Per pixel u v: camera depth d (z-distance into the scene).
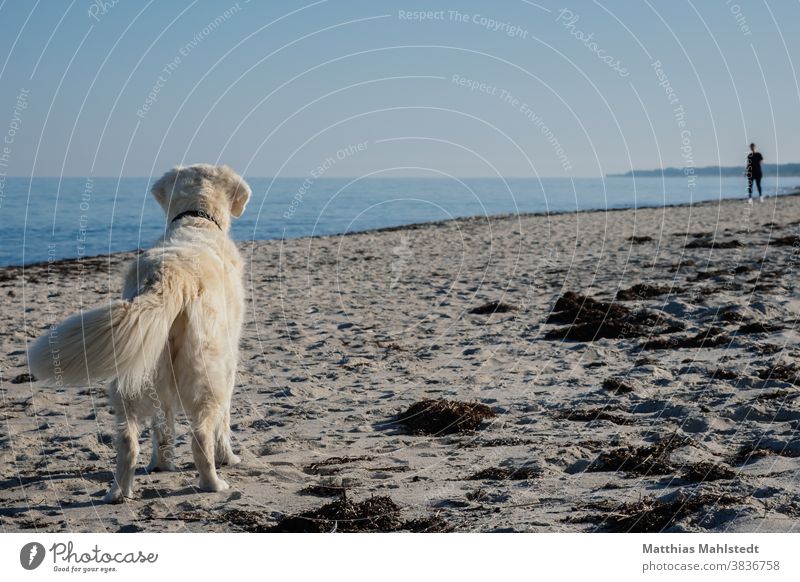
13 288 16.44
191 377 4.99
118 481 4.96
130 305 4.64
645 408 6.76
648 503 4.46
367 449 6.07
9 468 5.75
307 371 8.85
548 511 4.50
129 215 42.81
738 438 5.72
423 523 4.40
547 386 7.73
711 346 8.85
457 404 6.84
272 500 4.96
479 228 28.33
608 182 122.56
